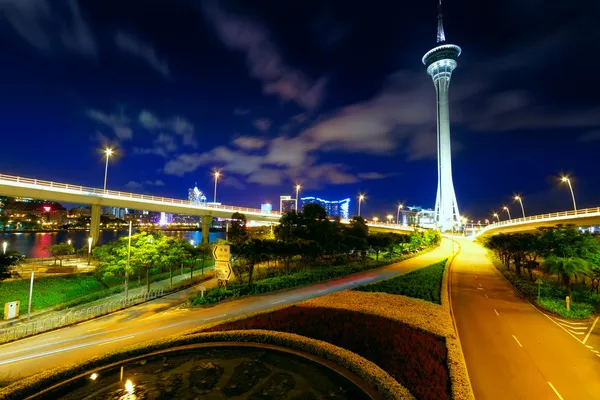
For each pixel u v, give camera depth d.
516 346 22.73
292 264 59.84
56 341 24.58
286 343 20.14
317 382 16.33
